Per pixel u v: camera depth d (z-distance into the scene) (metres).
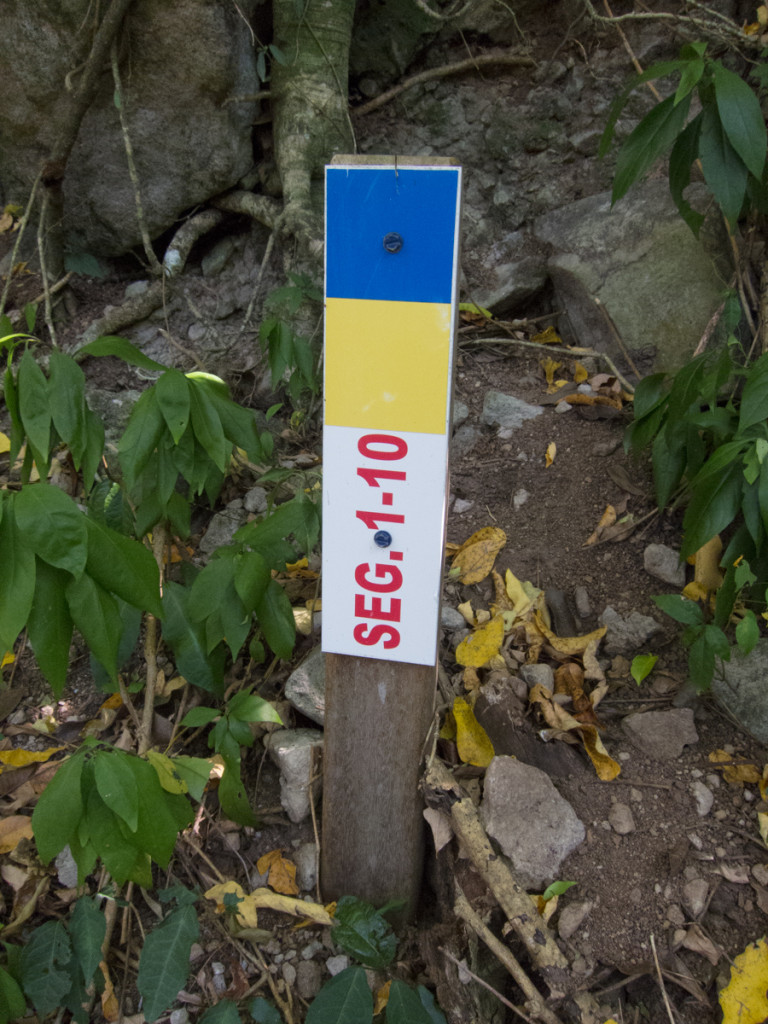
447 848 1.65
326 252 1.30
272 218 2.80
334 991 1.44
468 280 3.01
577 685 1.96
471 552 2.27
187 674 1.88
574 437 2.51
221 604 1.74
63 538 1.35
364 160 1.24
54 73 2.65
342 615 1.50
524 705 1.92
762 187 1.96
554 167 3.06
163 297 2.77
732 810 1.74
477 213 3.12
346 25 2.76
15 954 1.56
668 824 1.72
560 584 2.20
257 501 2.45
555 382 2.71
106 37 2.49
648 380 2.16
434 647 1.48
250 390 2.72
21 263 2.86
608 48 2.95
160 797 1.45
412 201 1.24
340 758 1.60
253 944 1.67
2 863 1.78
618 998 1.51
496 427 2.60
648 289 2.65
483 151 3.13
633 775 1.80
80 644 2.19
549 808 1.69
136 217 2.90
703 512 1.75
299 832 1.82
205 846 1.82
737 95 1.65
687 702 1.92
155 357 2.83
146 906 1.74
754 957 1.50
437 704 1.89
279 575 2.28
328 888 1.71
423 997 1.50
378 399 1.35
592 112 2.99
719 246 2.57
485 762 1.81
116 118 2.75
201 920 1.71
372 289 1.30
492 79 3.09
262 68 2.65
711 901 1.61
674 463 2.07
